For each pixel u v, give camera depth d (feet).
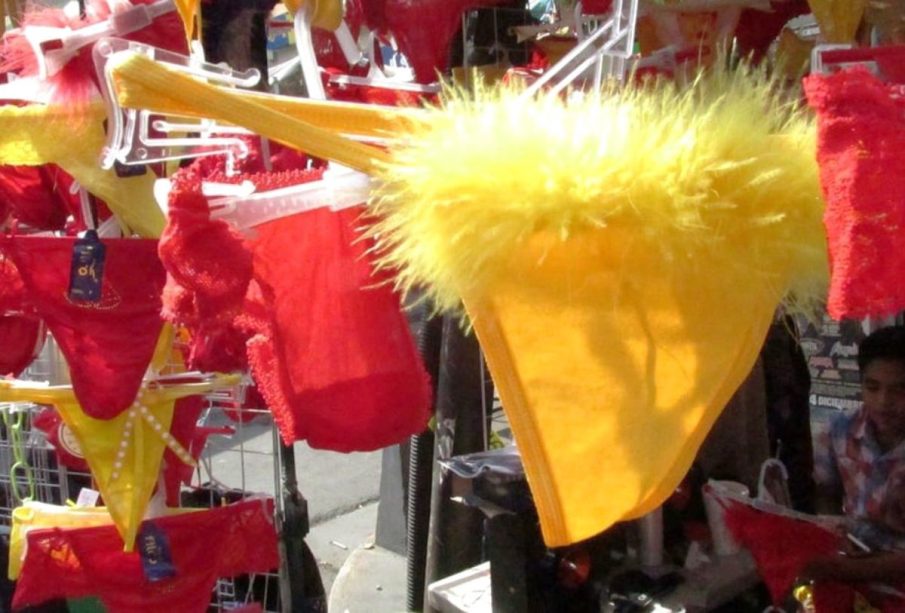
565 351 2.49
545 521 2.56
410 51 4.29
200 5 3.77
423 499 6.87
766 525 4.07
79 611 6.07
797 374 4.92
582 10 3.71
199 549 5.01
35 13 3.72
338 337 3.50
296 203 3.07
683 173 2.24
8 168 4.36
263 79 4.09
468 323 3.01
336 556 10.83
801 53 4.05
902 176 1.94
